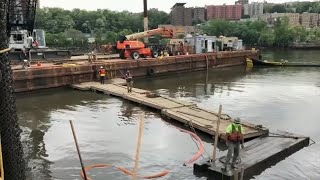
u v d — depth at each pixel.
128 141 15.08
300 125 17.98
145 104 21.48
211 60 45.41
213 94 27.06
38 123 17.89
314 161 13.03
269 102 23.92
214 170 11.29
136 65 35.16
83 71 29.66
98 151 13.89
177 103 21.11
